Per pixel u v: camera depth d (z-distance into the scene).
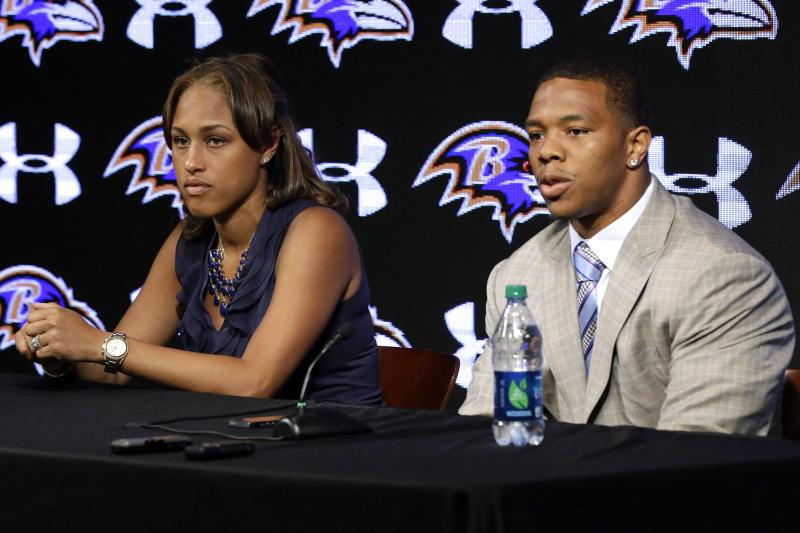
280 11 12.20
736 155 11.40
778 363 6.43
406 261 12.07
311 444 4.44
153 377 6.56
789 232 11.31
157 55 12.38
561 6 11.70
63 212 12.60
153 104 12.43
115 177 12.52
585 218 6.85
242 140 7.29
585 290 6.84
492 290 7.38
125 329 8.05
